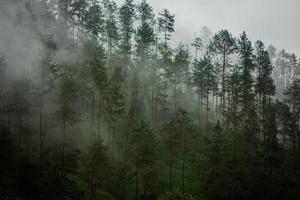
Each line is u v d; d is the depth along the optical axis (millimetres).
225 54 83750
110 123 61594
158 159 60000
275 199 56938
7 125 52750
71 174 50375
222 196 53656
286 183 58594
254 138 64188
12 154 39188
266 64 82438
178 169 61594
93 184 49688
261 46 83812
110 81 62594
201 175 58969
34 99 53625
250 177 57312
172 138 53688
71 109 49219
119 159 55688
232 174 56188
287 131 67688
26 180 39438
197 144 67312
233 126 69000
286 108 68938
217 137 56281
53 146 50438
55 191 40469
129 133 58219
